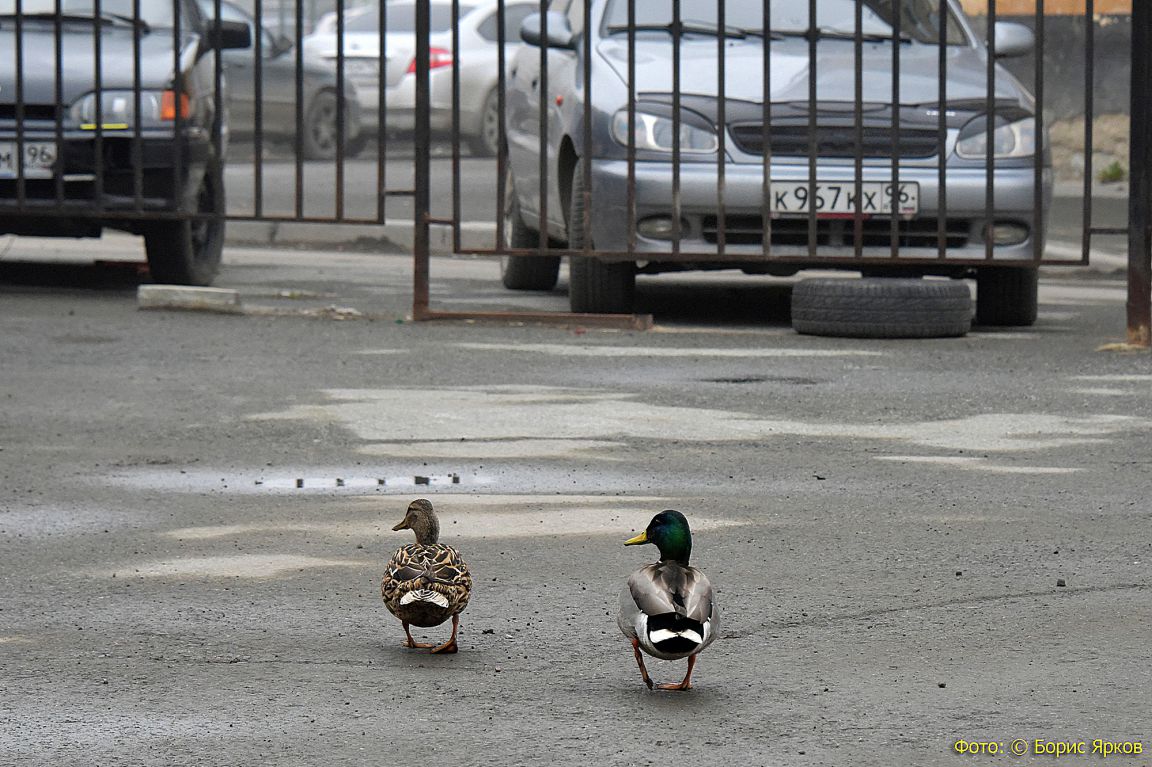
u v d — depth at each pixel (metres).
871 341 15.70
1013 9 33.88
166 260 19.55
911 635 7.09
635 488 9.82
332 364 14.13
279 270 22.94
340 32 16.73
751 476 10.13
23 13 19.00
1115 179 33.34
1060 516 9.14
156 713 6.16
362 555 8.35
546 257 20.27
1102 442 11.11
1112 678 6.52
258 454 10.73
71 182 18.20
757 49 17.41
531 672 6.64
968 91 16.72
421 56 16.59
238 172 33.66
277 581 7.89
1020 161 16.45
